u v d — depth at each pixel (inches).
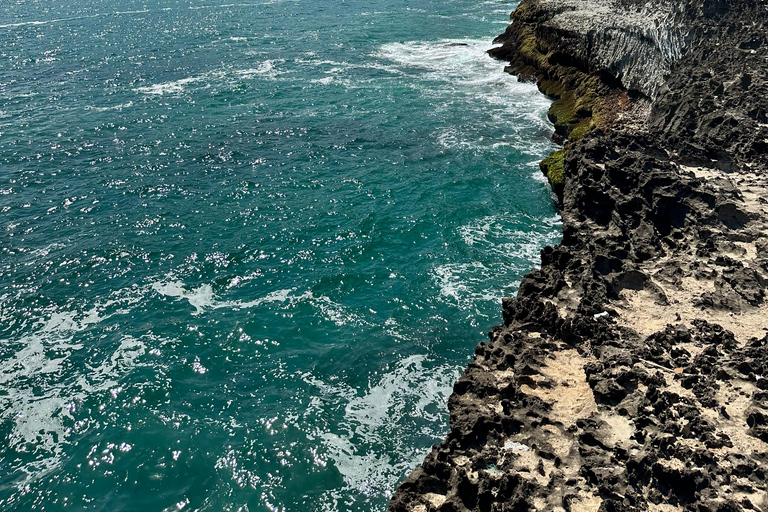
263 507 1027.9
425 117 2578.7
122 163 2237.9
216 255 1704.0
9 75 3221.0
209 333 1418.6
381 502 1018.1
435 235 1756.9
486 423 941.8
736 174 1507.1
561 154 2028.8
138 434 1170.6
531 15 3282.5
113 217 1898.4
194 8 5073.8
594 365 1003.9
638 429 880.9
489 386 1011.3
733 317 1099.9
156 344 1391.5
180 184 2085.4
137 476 1095.0
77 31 4242.1
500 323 1397.6
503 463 869.8
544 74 2800.2
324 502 1026.1
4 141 2409.0
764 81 1772.9
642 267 1257.4
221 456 1119.6
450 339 1363.2
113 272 1643.7
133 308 1510.8
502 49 3312.0
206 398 1248.8
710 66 1899.6
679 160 1576.0
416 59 3432.6
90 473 1103.6
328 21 4426.7
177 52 3636.8
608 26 2402.8
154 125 2564.0
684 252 1274.6
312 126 2529.5
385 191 2003.0
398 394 1229.1
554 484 828.0
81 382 1295.5
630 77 2174.0
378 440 1130.7
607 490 802.8
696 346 1035.9
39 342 1408.7
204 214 1909.4
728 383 944.9
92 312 1499.8
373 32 4057.6
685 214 1346.0
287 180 2103.8
